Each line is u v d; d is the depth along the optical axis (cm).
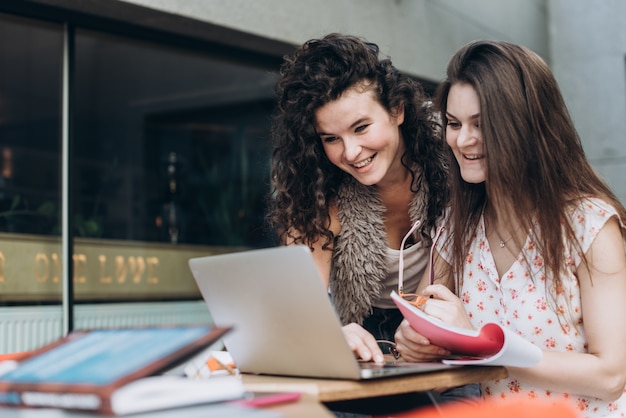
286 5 359
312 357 118
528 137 149
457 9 475
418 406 125
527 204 152
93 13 314
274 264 114
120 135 349
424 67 441
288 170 185
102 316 336
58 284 324
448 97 161
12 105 325
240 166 391
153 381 76
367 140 173
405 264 199
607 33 585
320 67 172
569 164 153
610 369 140
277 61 383
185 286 370
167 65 353
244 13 340
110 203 346
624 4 580
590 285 147
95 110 338
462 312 146
